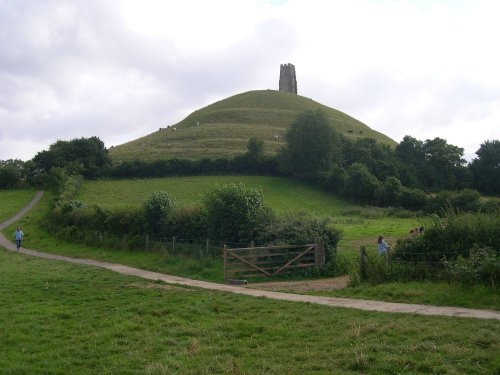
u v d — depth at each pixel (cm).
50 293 1823
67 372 957
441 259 1750
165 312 1446
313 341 1100
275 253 2336
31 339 1190
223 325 1266
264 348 1062
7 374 944
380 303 1495
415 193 7694
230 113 15862
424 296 1506
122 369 950
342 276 2317
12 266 2817
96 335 1205
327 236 2486
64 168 9012
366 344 1020
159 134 15338
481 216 1819
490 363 868
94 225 4231
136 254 3325
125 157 11400
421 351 959
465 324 1145
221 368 927
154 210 3500
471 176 10244
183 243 3114
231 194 2806
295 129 9481
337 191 8825
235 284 2127
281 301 1617
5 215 7006
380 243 2495
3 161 10644
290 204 8025
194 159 10288
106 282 2117
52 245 4369
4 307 1567
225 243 2767
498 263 1493
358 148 10188
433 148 10500
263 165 9869
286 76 19612
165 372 912
